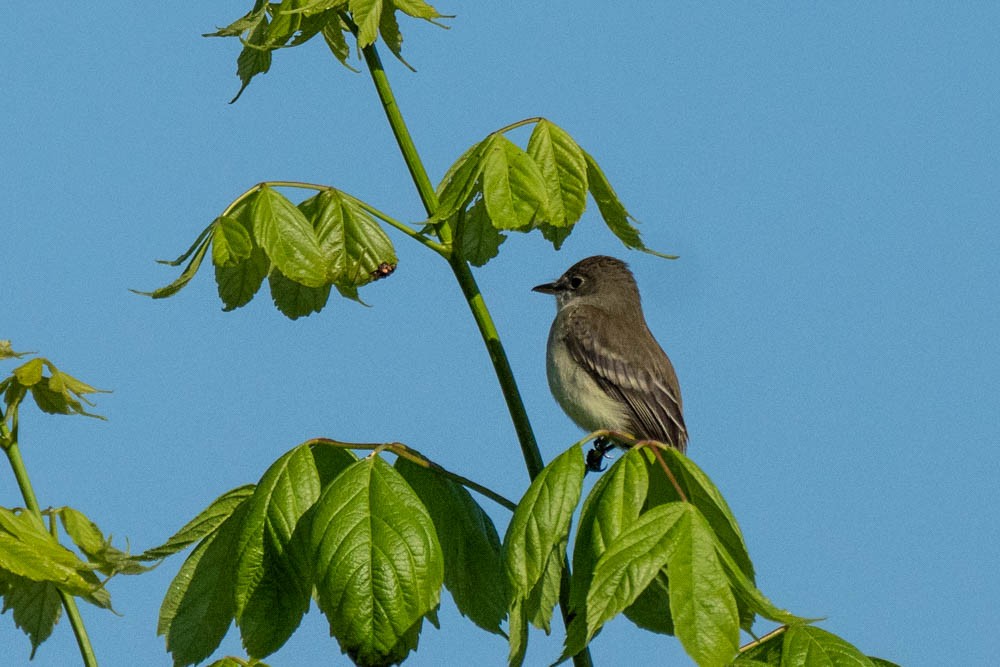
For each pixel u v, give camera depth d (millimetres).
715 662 7934
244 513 10531
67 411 10172
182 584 10398
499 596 11133
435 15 10969
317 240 10859
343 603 9117
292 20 11414
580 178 10531
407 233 11469
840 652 8625
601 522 8852
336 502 9477
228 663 9656
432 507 11078
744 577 8500
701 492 9188
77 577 9016
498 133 10477
